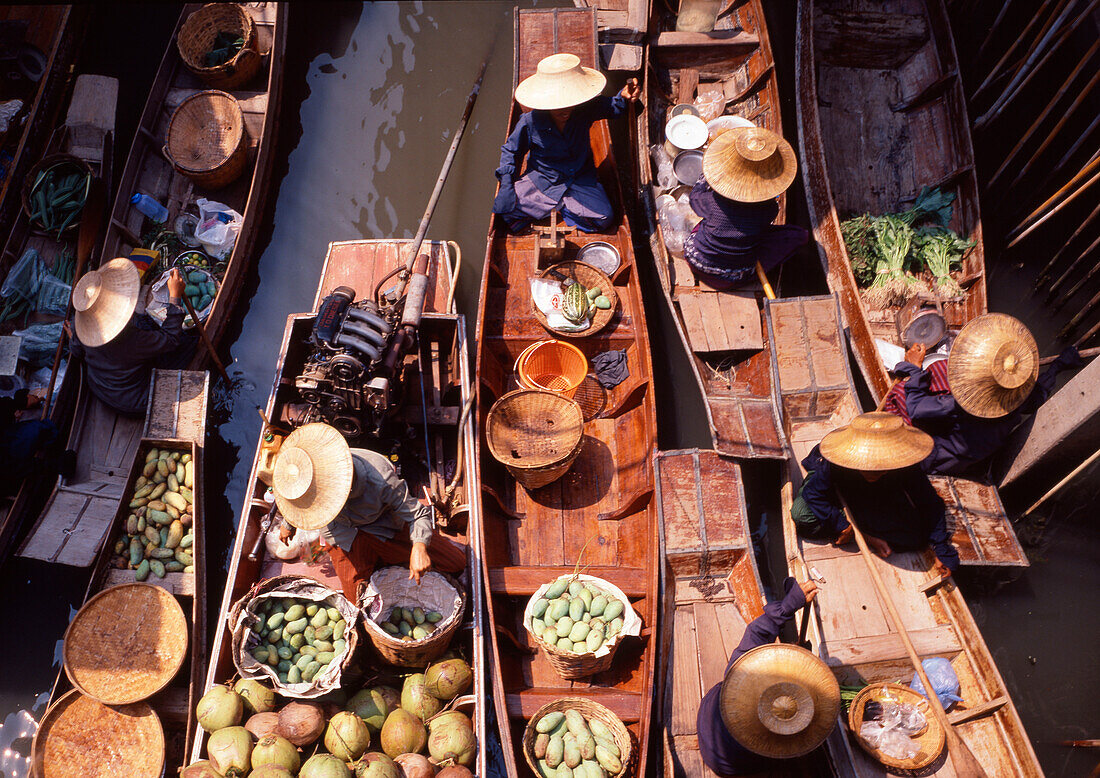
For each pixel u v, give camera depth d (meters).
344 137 7.86
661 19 8.01
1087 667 5.59
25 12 7.97
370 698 4.87
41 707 5.49
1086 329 6.82
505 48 8.27
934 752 4.95
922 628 5.53
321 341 5.21
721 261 6.49
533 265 6.71
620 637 4.98
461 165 7.73
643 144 7.21
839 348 6.22
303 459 4.49
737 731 4.42
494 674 4.90
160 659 5.17
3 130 7.43
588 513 5.92
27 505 6.02
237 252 6.86
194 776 4.39
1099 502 6.08
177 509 5.75
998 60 7.89
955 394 5.33
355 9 8.43
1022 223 7.12
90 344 5.75
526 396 5.96
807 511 5.67
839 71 7.90
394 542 5.04
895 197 7.44
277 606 5.04
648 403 5.97
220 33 7.74
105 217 7.00
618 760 4.62
